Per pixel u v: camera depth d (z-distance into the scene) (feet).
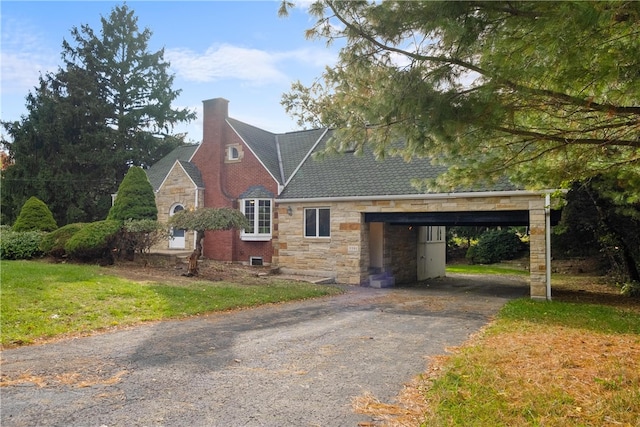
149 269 44.75
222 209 43.19
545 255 38.81
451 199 43.60
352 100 17.11
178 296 32.37
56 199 92.79
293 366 17.42
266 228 60.13
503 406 12.94
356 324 26.48
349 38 15.75
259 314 29.66
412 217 47.93
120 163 99.14
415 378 15.93
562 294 44.19
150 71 110.52
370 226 54.08
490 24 13.33
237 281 42.98
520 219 42.63
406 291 45.47
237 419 12.21
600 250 55.52
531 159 18.94
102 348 19.75
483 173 19.71
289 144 68.69
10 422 11.80
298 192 54.19
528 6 12.34
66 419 12.03
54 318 24.16
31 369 16.47
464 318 29.04
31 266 38.09
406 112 15.34
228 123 65.16
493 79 13.89
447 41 14.15
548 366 17.02
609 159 20.38
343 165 55.36
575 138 17.11
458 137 16.21
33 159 91.56
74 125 94.89
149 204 51.62
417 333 23.99
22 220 58.70
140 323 25.31
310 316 29.14
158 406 13.07
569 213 48.16
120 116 100.63
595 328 25.35
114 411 12.64
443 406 13.01
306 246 52.75
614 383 14.85
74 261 45.78
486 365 16.99
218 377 15.88
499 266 88.89
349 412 12.80
